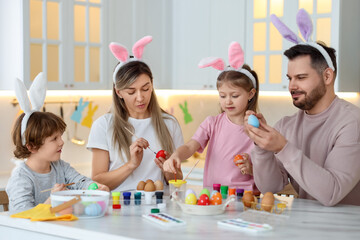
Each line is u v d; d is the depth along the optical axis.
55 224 1.58
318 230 1.54
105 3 3.76
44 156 2.21
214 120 2.52
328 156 1.93
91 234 1.50
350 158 1.87
